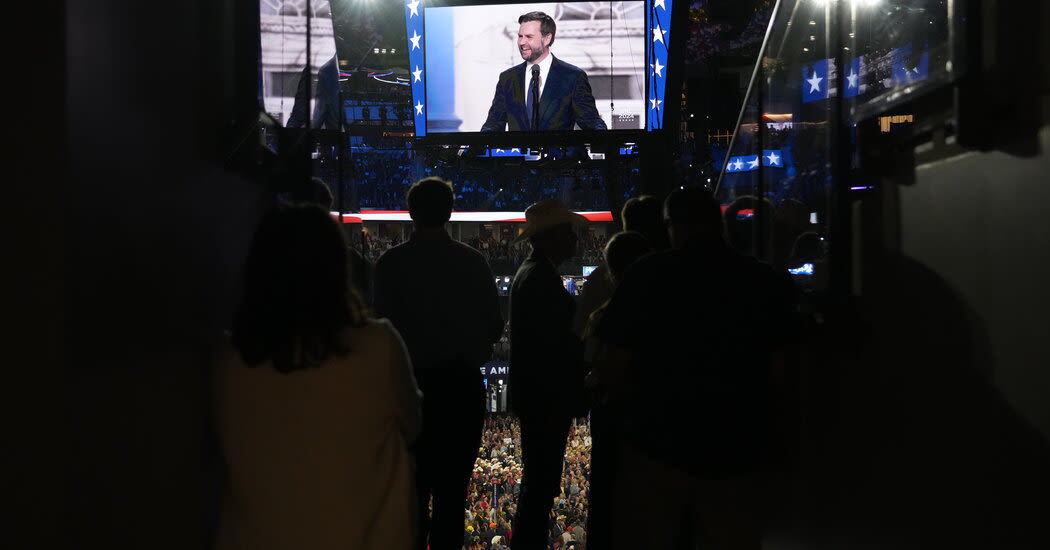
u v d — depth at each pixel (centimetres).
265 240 232
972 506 238
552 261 484
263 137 308
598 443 432
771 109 447
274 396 231
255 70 289
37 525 181
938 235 261
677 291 324
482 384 431
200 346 255
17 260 180
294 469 230
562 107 1573
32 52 180
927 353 266
